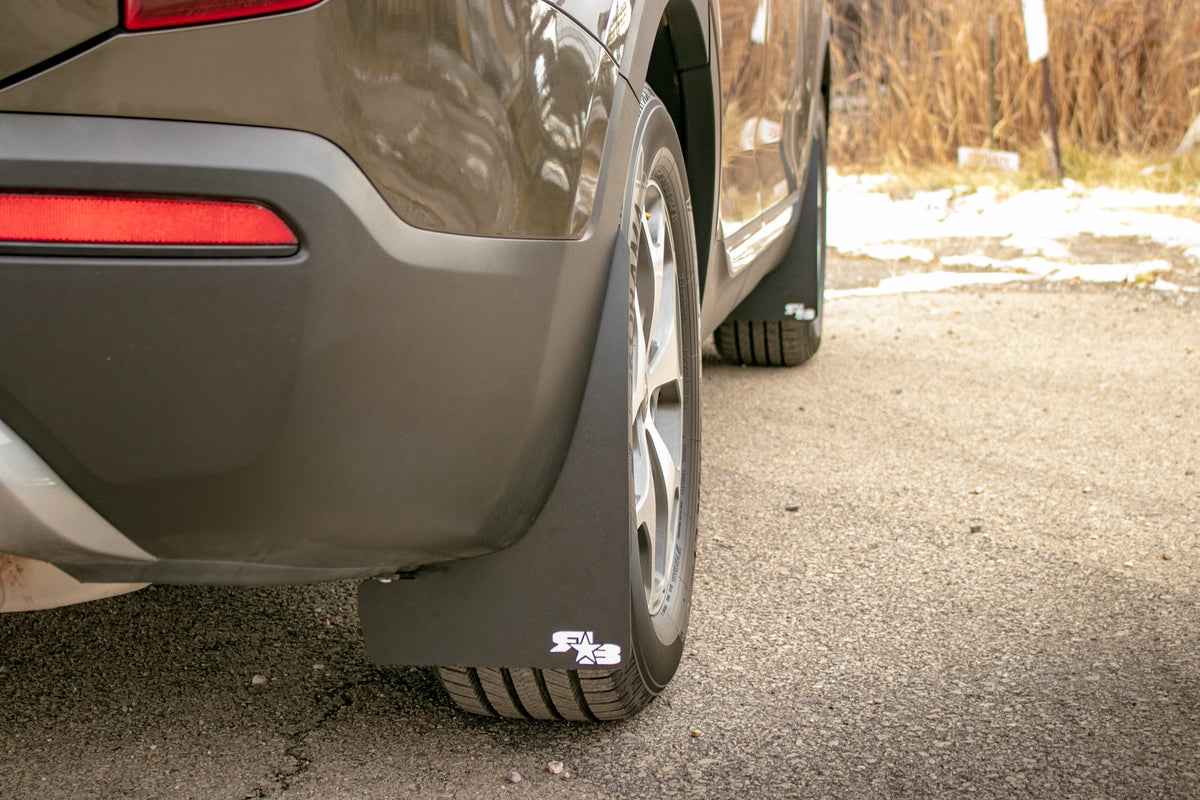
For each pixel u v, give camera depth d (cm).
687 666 184
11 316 101
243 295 104
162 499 111
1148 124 836
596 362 139
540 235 124
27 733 163
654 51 198
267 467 111
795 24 311
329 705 172
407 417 115
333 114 103
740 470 288
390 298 108
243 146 101
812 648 190
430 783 151
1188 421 328
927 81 885
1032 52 770
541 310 124
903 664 184
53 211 99
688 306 202
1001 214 704
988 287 539
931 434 319
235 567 121
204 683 179
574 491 139
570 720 164
